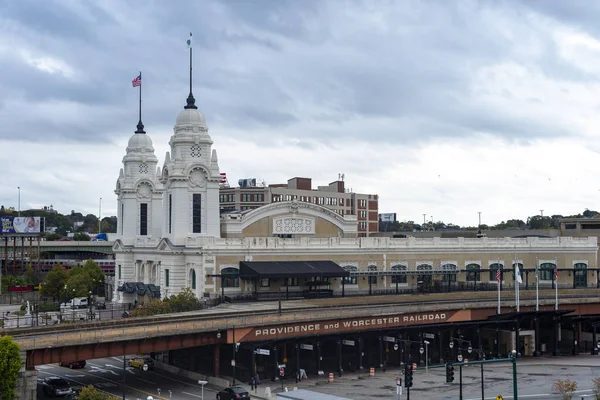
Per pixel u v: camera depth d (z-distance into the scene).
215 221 141.00
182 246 137.38
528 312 117.62
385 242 145.62
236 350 97.06
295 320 99.50
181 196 138.88
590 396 88.62
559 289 148.25
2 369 73.94
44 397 89.75
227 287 130.62
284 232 144.50
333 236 149.50
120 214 163.25
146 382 98.56
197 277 131.38
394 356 115.38
